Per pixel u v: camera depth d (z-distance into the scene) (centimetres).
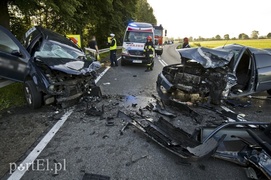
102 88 671
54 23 1289
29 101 469
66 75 488
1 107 461
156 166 278
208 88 523
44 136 346
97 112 451
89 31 2159
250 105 563
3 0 903
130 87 702
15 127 375
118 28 2289
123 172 263
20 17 1120
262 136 305
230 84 511
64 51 564
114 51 1132
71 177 250
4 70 526
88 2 1555
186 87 529
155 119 433
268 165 241
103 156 295
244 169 277
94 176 251
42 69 464
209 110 513
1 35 527
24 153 295
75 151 305
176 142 317
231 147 312
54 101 477
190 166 281
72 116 433
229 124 321
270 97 655
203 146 285
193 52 537
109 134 361
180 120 443
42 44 533
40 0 879
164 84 558
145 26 1232
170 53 2325
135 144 331
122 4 2239
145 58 1114
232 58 527
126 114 446
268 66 570
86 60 562
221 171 274
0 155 289
